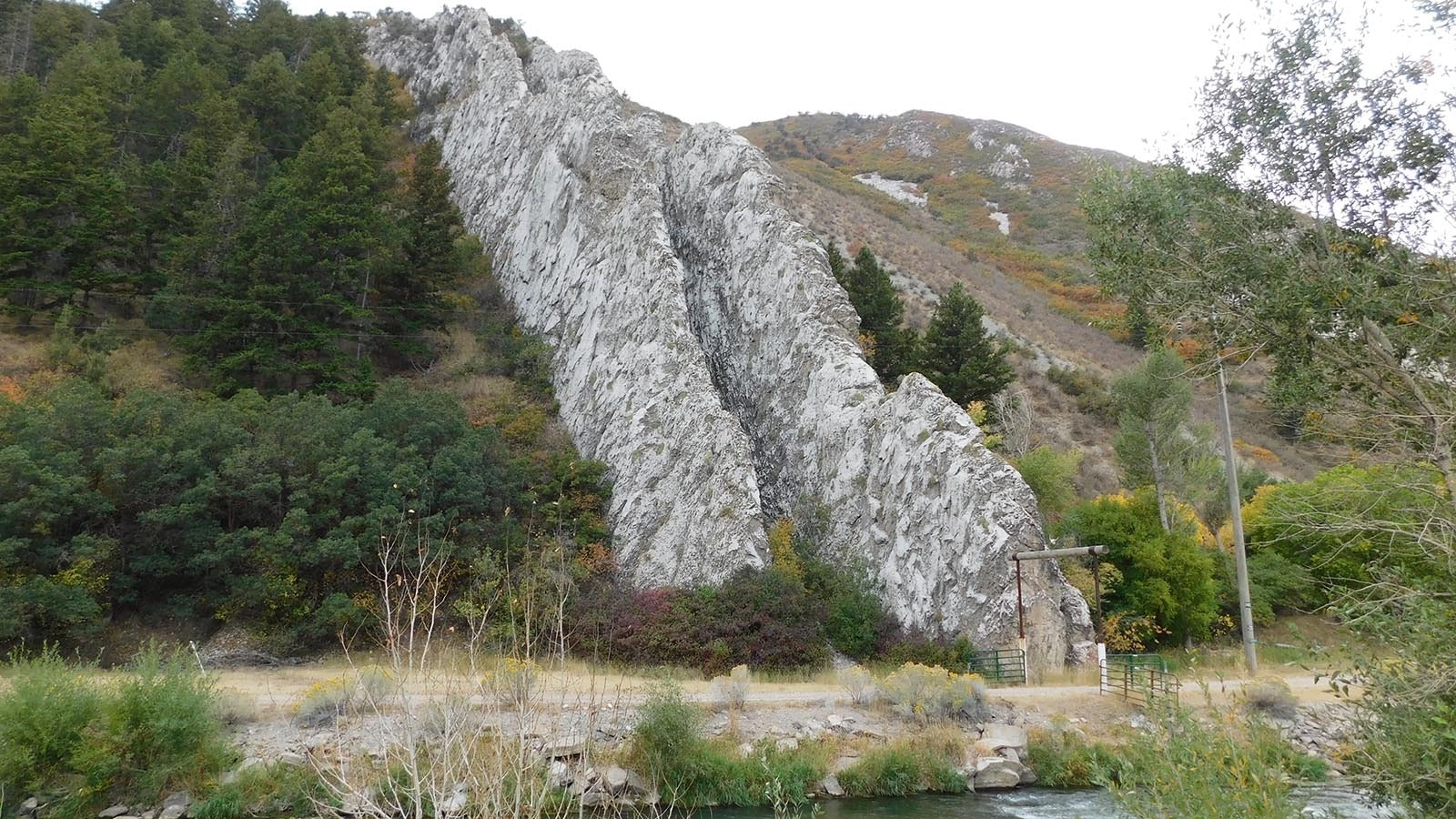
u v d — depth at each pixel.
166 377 38.12
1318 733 15.95
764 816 17.84
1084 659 28.98
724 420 36.31
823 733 21.83
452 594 30.19
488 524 33.50
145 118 52.59
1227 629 36.59
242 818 16.80
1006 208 111.88
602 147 49.19
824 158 139.50
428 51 81.62
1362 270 8.98
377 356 45.56
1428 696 7.62
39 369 35.59
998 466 31.45
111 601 28.78
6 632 25.05
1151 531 36.00
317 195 43.25
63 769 17.22
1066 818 17.69
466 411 40.09
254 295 39.56
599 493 37.44
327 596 30.06
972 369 47.09
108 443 30.02
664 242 42.56
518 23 82.00
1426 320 8.55
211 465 31.48
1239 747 8.90
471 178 62.00
